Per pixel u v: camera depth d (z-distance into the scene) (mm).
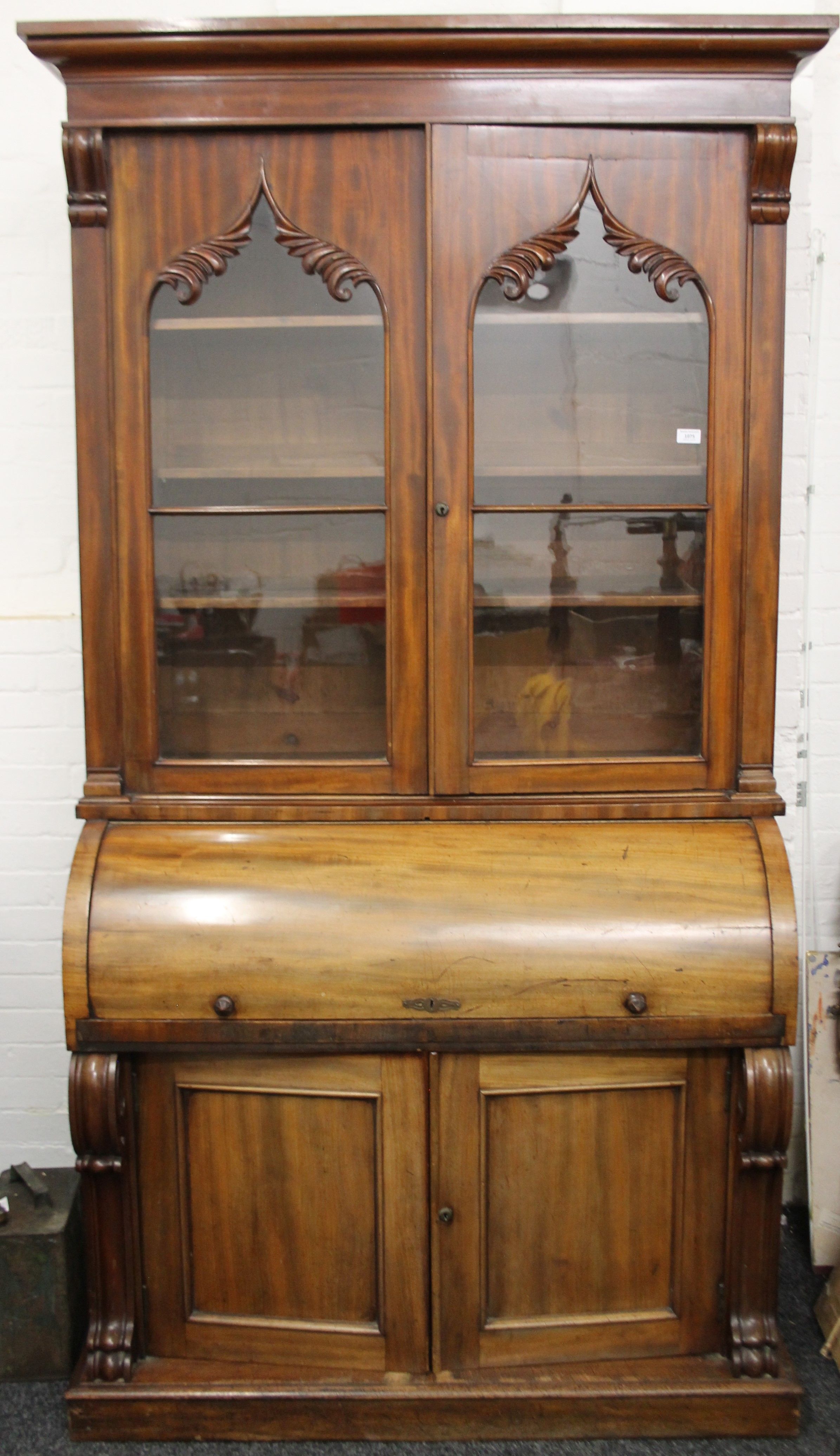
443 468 1499
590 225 1478
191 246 1478
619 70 1438
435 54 1416
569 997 1429
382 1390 1503
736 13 1865
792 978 1431
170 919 1444
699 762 1568
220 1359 1558
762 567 1532
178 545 1557
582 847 1511
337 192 1470
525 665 1574
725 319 1492
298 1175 1516
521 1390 1502
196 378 1537
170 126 1447
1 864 2053
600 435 1539
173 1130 1509
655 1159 1519
